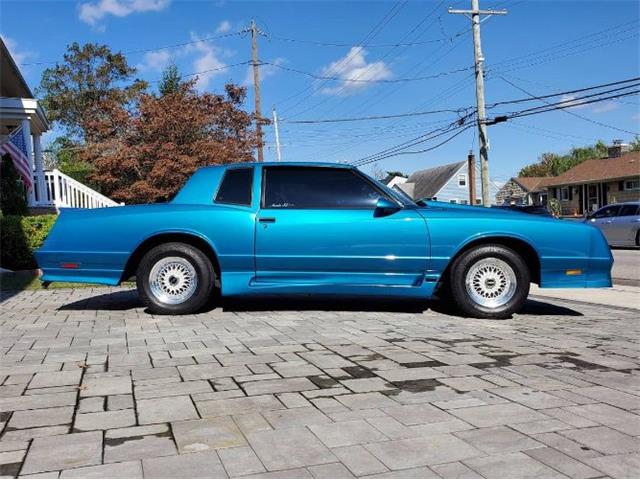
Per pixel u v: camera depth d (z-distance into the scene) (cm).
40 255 626
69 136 4228
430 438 302
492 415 334
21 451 283
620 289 1020
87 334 533
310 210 625
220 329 557
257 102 3142
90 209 648
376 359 449
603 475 265
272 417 329
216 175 650
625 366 437
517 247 646
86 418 325
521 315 664
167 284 633
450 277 635
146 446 290
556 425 321
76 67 4200
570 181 4716
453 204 694
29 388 375
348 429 312
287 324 584
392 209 621
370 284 626
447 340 518
